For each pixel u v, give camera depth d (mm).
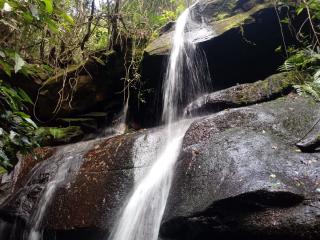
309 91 3064
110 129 5184
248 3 4602
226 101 3762
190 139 2924
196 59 4562
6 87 2857
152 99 5043
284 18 4109
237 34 4305
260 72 4594
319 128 2607
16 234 3852
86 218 3277
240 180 2264
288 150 2504
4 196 4387
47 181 4031
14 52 2527
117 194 3297
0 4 2293
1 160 2932
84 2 5082
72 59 5250
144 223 2887
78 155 4051
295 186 2152
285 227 1995
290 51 4078
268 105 3061
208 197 2314
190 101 4590
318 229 1913
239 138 2648
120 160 3594
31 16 2467
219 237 2264
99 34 5734
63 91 4926
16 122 3004
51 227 3438
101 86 5090
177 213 2377
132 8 5504
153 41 5023
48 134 4766
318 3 3775
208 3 5117
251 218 2121
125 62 4980
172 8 6570
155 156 3438
